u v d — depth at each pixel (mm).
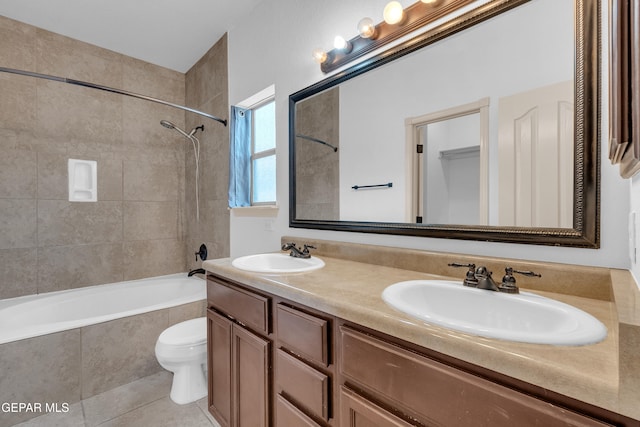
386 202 1330
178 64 2914
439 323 618
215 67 2564
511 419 497
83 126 2471
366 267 1276
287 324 976
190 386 1683
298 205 1774
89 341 1711
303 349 910
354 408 748
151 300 2643
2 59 2117
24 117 2199
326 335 839
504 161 985
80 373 1674
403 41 1260
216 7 2090
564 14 870
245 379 1193
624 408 389
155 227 2891
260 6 2049
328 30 1585
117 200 2656
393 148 1298
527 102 935
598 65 809
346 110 1493
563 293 843
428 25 1183
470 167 1063
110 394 1731
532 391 485
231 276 1243
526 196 940
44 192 2289
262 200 2303
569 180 863
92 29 2316
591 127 815
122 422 1497
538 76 915
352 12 1465
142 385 1827
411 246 1250
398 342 671
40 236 2275
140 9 2090
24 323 1991
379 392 698
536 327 749
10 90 2143
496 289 859
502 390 507
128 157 2721
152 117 2871
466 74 1071
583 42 827
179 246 3055
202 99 2787
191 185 2994
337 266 1296
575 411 442
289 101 1810
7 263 2143
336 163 1549
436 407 594
